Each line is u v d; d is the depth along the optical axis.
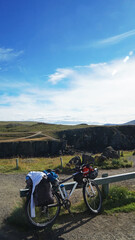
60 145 101.38
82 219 4.50
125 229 4.00
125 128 127.56
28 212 3.95
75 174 4.86
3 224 4.31
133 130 125.56
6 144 95.38
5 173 13.40
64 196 4.59
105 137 120.81
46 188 4.00
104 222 4.32
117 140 118.88
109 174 11.73
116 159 15.72
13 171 14.20
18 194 7.36
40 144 99.00
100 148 115.19
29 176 4.05
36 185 3.98
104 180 5.45
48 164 17.73
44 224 4.11
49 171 4.53
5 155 92.81
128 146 116.50
